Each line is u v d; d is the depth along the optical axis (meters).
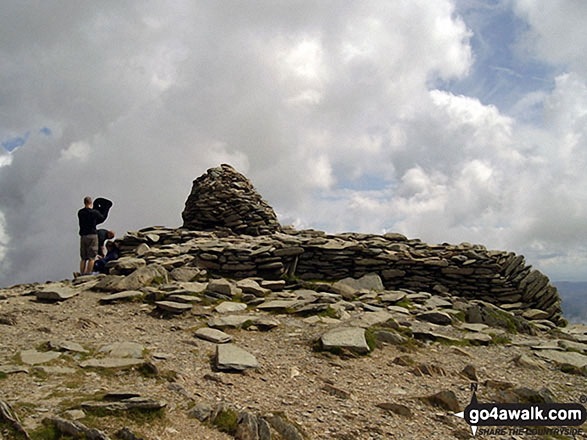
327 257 14.65
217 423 4.38
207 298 10.36
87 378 5.32
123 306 9.59
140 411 4.29
